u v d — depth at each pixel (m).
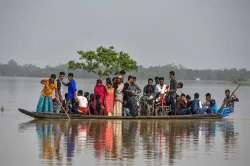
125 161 22.28
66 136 28.53
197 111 40.00
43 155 23.20
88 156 23.12
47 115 36.31
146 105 39.22
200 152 24.67
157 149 25.12
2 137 27.88
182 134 30.44
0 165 21.31
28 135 28.67
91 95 38.50
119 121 36.47
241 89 150.38
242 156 23.86
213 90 125.44
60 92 37.41
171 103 39.41
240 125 36.03
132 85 38.38
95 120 36.69
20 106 52.44
